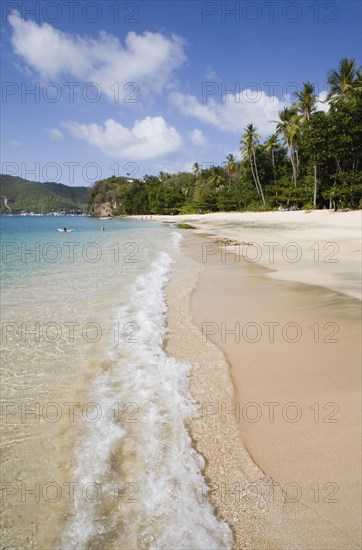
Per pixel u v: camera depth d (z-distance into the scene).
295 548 2.30
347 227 26.34
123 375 4.65
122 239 26.88
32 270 12.51
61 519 2.52
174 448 3.25
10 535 2.39
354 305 7.41
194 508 2.60
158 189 95.75
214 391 4.27
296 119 48.16
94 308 7.61
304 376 4.55
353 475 2.88
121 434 3.44
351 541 2.34
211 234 30.09
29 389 4.29
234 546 2.31
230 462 3.08
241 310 7.46
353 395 4.04
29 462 3.07
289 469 2.98
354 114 36.25
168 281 10.65
